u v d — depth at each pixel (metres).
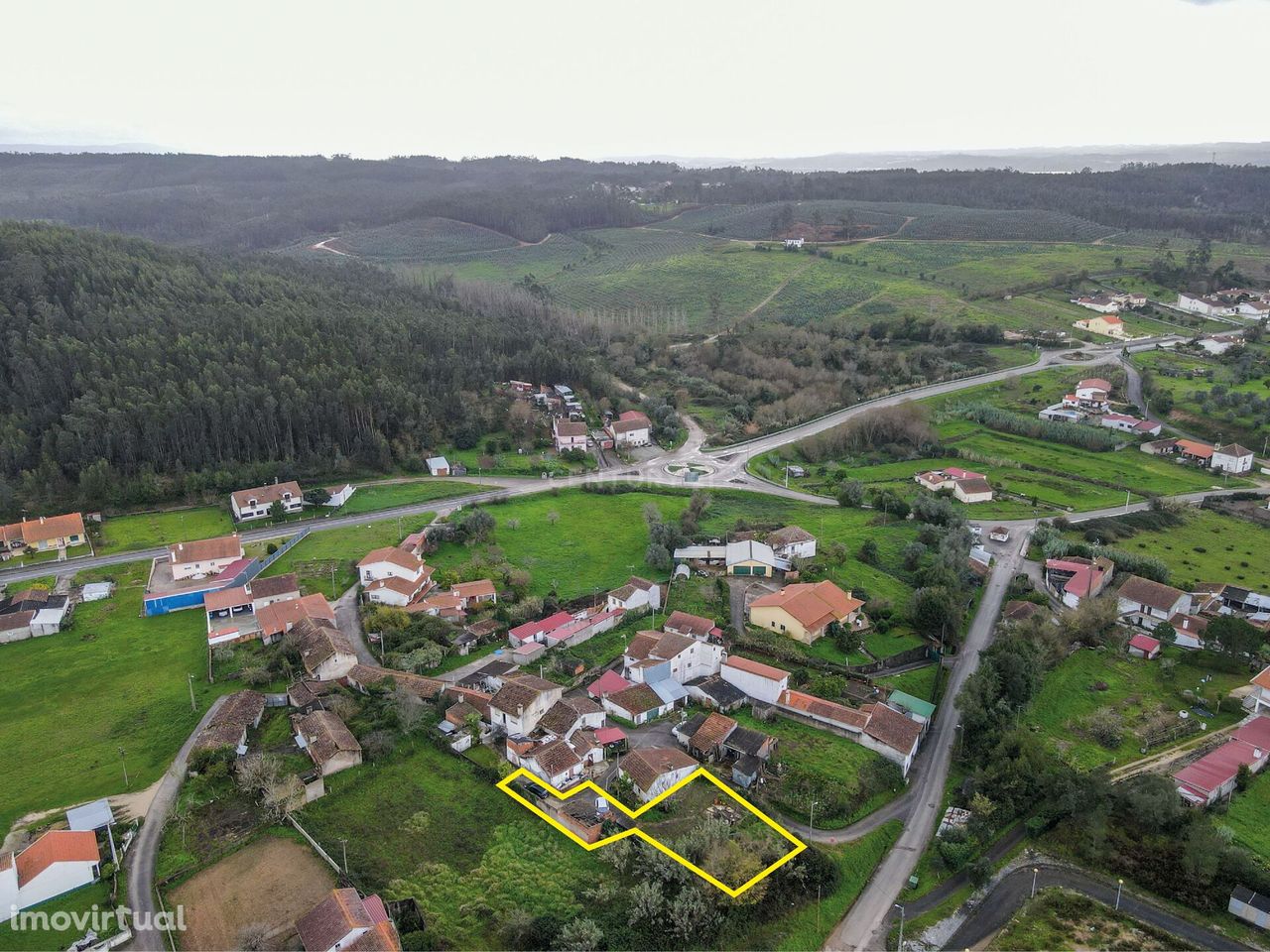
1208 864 71.06
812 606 107.75
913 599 109.94
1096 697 98.75
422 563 121.69
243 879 66.19
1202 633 110.00
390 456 172.88
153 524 144.12
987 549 139.12
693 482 169.25
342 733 81.06
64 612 111.12
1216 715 95.69
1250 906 68.38
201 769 77.94
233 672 97.06
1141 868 74.06
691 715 90.31
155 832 71.44
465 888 66.06
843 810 77.81
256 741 83.44
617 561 129.25
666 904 63.94
